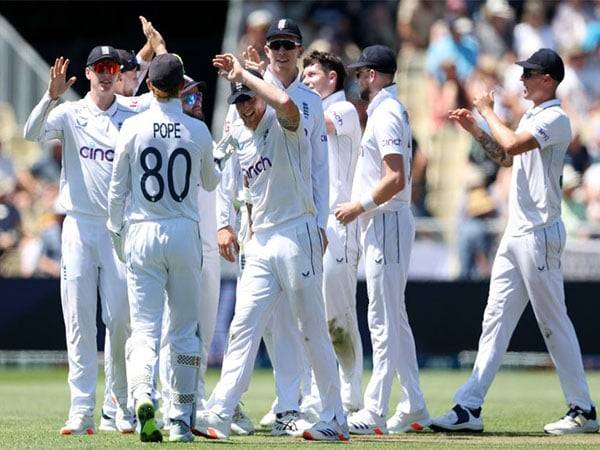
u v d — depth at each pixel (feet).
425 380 185.26
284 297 103.14
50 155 225.35
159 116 93.40
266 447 89.61
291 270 94.53
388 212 104.58
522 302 111.34
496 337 110.63
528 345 203.72
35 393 158.51
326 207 96.89
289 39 96.78
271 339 110.63
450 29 241.35
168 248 92.63
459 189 226.17
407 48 245.24
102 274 103.55
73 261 102.63
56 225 215.51
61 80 100.73
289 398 103.96
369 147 104.88
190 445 90.33
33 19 257.14
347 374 111.45
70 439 96.78
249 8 244.83
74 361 102.73
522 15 245.04
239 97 92.79
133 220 93.35
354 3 247.09
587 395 109.81
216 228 110.52
